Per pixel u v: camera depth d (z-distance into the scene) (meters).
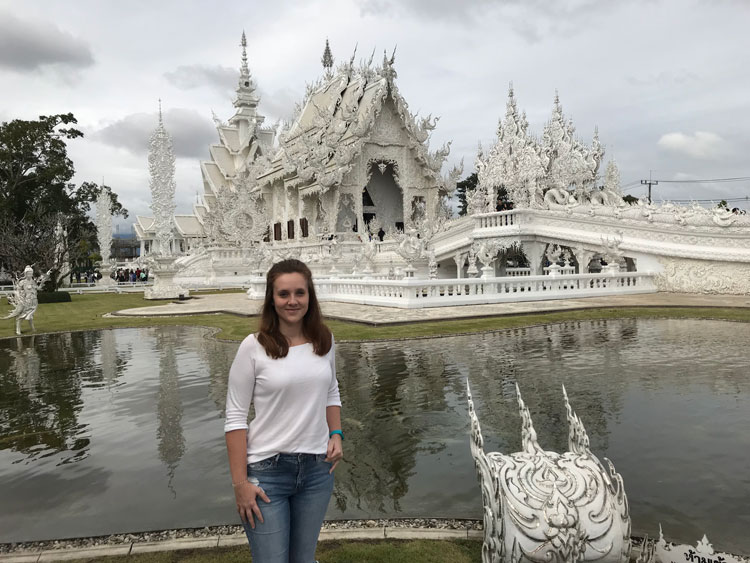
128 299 32.94
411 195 45.91
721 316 16.30
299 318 2.78
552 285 22.42
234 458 2.67
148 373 10.45
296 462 2.72
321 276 31.75
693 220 24.44
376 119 44.06
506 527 3.21
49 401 8.52
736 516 4.25
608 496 3.36
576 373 9.23
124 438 6.62
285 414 2.73
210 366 10.94
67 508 4.73
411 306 19.08
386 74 43.19
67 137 55.38
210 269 42.91
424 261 23.73
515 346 11.92
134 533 4.23
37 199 54.59
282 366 2.72
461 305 20.03
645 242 25.97
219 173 69.25
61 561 3.82
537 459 3.64
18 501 4.89
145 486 5.17
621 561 3.24
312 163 42.25
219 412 7.64
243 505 2.65
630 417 6.77
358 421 6.88
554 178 37.03
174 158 31.83
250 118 70.88
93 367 11.26
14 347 14.47
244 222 47.78
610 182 42.59
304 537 2.83
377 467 5.36
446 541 3.87
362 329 14.67
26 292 17.16
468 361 10.38
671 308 18.47
